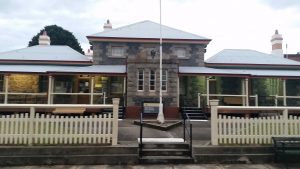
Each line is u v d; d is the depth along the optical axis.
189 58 23.41
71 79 22.70
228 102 22.28
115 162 8.75
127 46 23.22
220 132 9.27
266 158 9.02
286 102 23.33
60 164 8.65
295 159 8.93
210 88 23.36
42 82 22.47
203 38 23.50
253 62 24.77
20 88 22.12
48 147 8.72
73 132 9.05
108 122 9.16
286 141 8.92
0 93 19.95
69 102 22.19
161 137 11.30
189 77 22.64
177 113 19.14
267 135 9.28
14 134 8.80
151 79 19.50
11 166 8.43
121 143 9.57
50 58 23.86
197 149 9.06
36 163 8.60
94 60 23.08
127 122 16.61
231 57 25.75
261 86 23.75
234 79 23.59
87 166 8.49
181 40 23.11
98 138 9.03
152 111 18.81
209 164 8.79
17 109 18.44
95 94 19.91
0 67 21.72
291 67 24.53
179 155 9.16
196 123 16.33
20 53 24.55
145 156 9.01
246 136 9.27
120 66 22.64
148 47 23.16
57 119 8.98
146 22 26.58
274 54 29.22
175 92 19.38
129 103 19.11
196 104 22.23
